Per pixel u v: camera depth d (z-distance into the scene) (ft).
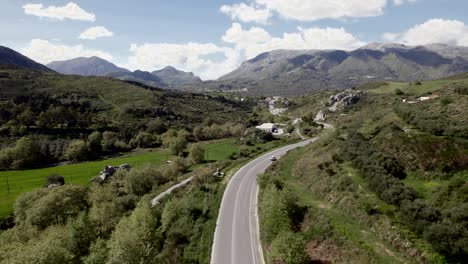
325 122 524.93
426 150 156.97
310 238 138.82
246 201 213.66
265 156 342.85
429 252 108.27
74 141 507.30
